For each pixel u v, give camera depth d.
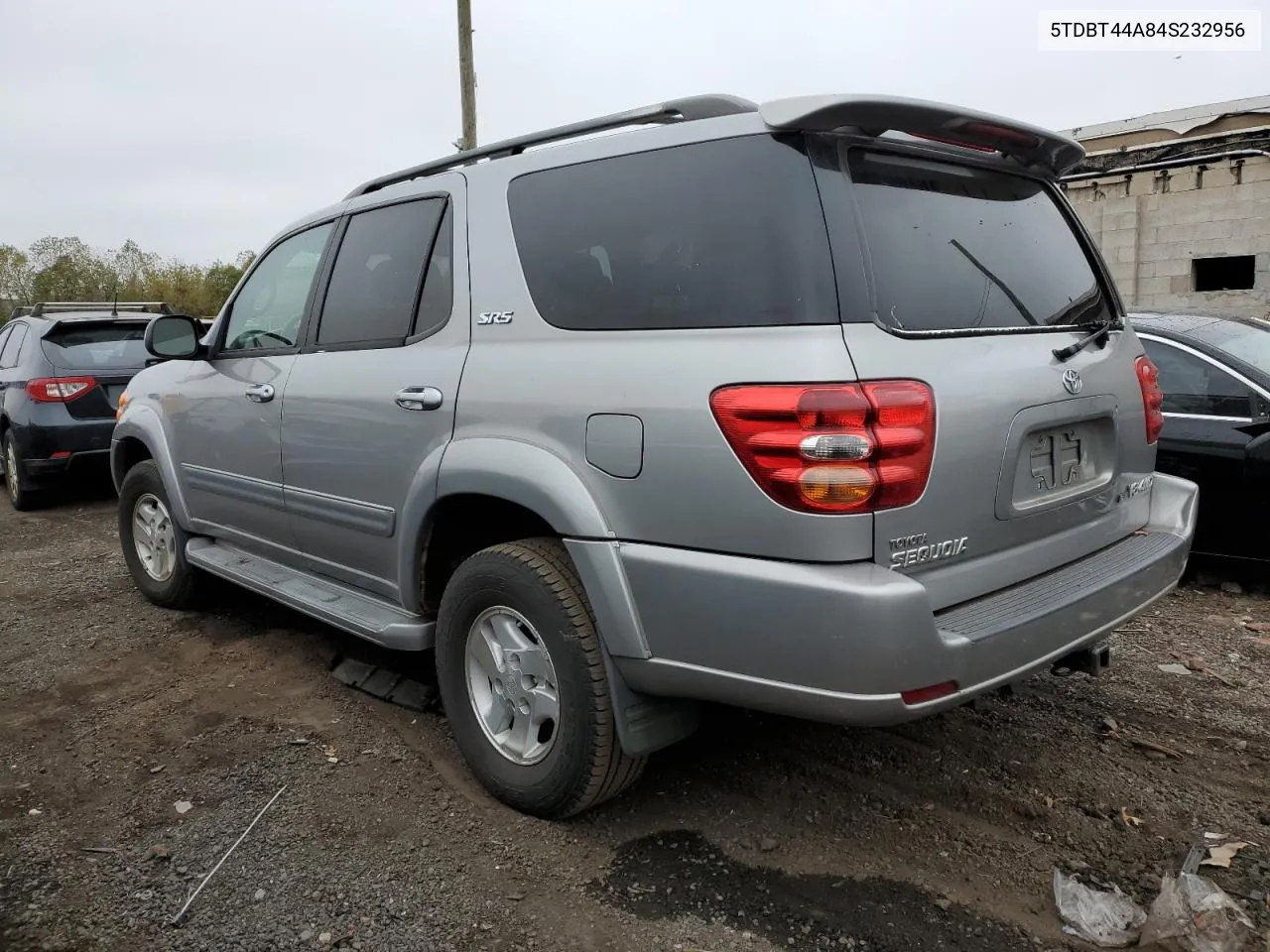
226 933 2.40
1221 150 13.42
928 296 2.45
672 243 2.52
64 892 2.58
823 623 2.14
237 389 4.06
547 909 2.48
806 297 2.24
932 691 2.20
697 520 2.34
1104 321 3.07
